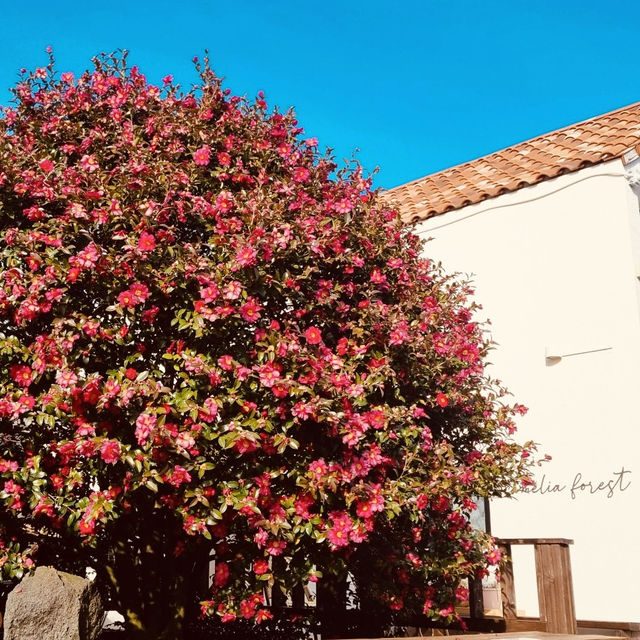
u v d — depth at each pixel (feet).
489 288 31.17
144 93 19.85
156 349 16.71
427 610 19.77
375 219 19.49
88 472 15.70
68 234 16.28
